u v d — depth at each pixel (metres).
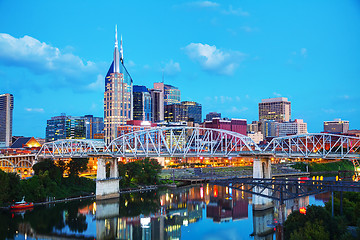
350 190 106.38
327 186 109.75
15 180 186.62
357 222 100.06
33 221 159.75
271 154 186.38
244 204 198.50
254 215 169.12
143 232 145.12
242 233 139.50
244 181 133.75
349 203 121.75
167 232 144.25
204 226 152.50
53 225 154.38
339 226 100.12
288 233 105.62
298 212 114.56
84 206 194.75
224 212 179.12
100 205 198.12
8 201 185.75
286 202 185.25
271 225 121.50
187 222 159.88
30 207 185.75
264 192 176.50
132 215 175.12
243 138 199.62
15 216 168.12
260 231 141.00
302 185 113.81
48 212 177.38
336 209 117.06
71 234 142.12
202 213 178.12
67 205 196.12
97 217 170.12
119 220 165.12
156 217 171.00
